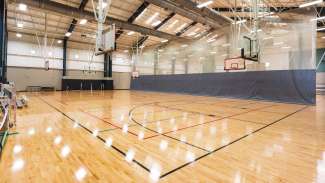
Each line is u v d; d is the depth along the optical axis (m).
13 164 1.90
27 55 13.48
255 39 8.17
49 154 2.17
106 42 6.09
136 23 12.32
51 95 10.52
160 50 16.22
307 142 2.70
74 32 13.47
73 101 7.68
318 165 1.94
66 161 2.00
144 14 11.41
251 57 8.16
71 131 3.15
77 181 1.61
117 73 18.41
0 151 2.18
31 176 1.68
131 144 2.55
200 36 13.82
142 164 1.95
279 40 9.98
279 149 2.40
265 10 9.71
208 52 13.27
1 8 6.96
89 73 16.62
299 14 8.97
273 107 6.53
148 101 8.08
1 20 6.97
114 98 9.27
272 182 1.61
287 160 2.06
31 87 13.66
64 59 15.09
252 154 2.23
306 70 7.70
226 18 10.51
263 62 10.63
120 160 2.04
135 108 5.95
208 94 11.27
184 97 10.20
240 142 2.67
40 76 14.12
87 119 4.14
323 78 14.64
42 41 14.11
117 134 3.02
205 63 13.44
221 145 2.54
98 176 1.70
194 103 7.52
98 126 3.53
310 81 7.57
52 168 1.84
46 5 8.45
